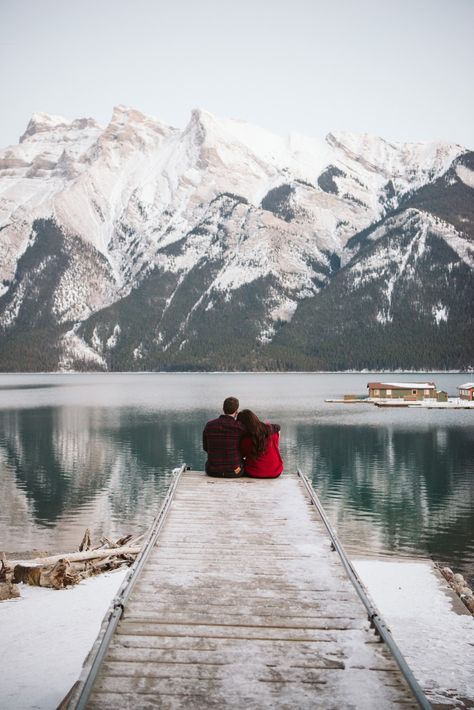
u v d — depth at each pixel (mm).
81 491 37500
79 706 5414
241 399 125875
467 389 118312
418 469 45531
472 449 55156
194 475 15023
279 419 84000
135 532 27969
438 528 28500
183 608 7535
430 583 15086
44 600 13148
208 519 11172
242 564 9023
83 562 17188
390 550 24859
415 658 10180
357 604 7719
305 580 8461
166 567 8875
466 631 11500
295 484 13977
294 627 7109
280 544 9891
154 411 97938
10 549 24891
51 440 62625
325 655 6504
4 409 104000
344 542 26141
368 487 38719
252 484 13945
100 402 120000
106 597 13312
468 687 9078
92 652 6297
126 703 5613
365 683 5984
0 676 9180
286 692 5820
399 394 119188
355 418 85500
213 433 14516
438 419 84000
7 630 11219
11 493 36969
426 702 5465
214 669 6207
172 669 6191
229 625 7129
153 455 52375
